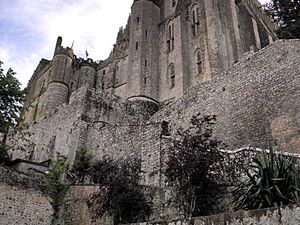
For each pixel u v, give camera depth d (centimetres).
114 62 5588
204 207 1207
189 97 2697
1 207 1686
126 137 2281
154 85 4316
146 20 4772
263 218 700
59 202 1825
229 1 4209
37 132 3422
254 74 2295
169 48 4578
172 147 1381
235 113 2288
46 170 2392
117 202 1377
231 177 1280
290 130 1911
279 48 2208
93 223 1491
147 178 1681
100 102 3050
